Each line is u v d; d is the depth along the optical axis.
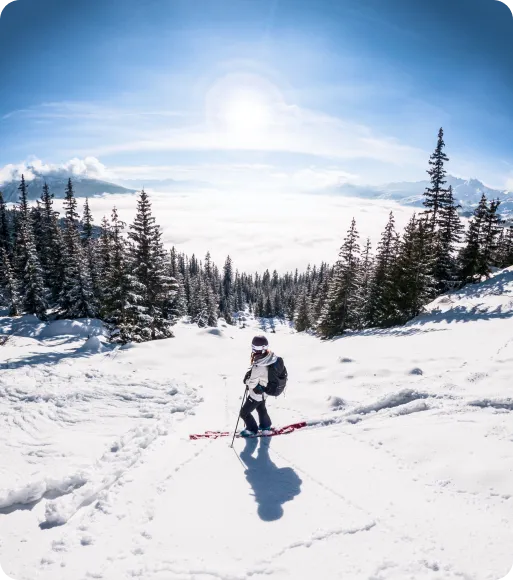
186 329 33.47
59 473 5.02
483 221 32.16
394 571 2.75
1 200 50.25
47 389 8.50
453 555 2.86
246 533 3.31
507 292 22.06
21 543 3.62
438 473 4.02
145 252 27.89
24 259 37.59
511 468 3.84
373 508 3.57
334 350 14.00
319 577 2.75
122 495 4.09
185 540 3.26
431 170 31.88
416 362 9.33
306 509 3.63
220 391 8.40
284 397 7.29
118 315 26.73
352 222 31.64
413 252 26.22
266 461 4.67
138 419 6.96
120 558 3.11
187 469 4.56
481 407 5.62
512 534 3.01
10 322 34.06
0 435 6.32
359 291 33.25
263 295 140.25
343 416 5.95
